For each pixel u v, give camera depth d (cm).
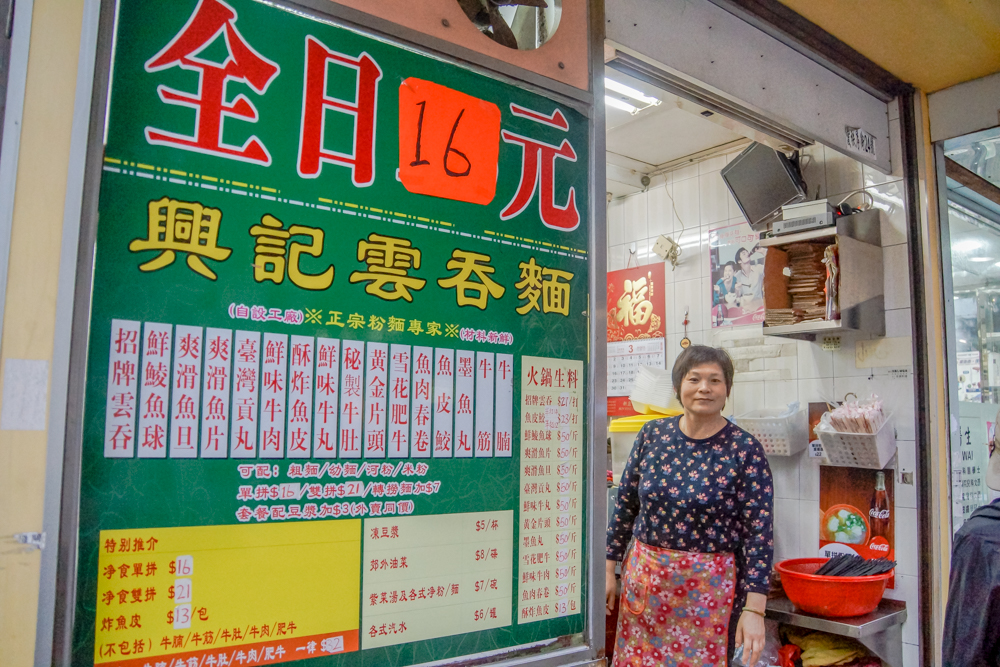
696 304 314
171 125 91
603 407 134
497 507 117
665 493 189
